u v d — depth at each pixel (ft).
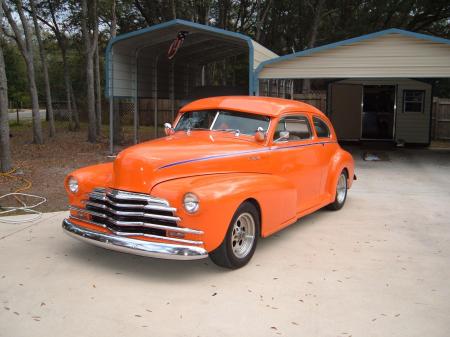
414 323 12.66
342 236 20.65
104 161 41.24
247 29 89.45
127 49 46.93
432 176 37.35
